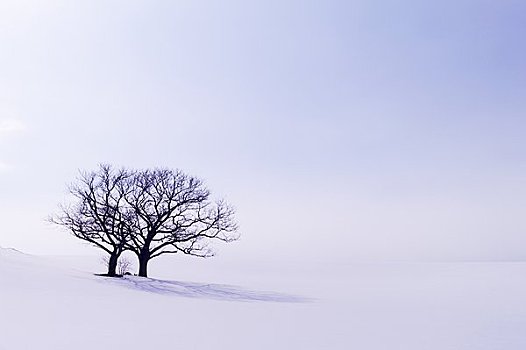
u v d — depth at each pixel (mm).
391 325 20797
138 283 39875
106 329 16781
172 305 27141
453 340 16641
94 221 44219
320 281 72875
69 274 39250
